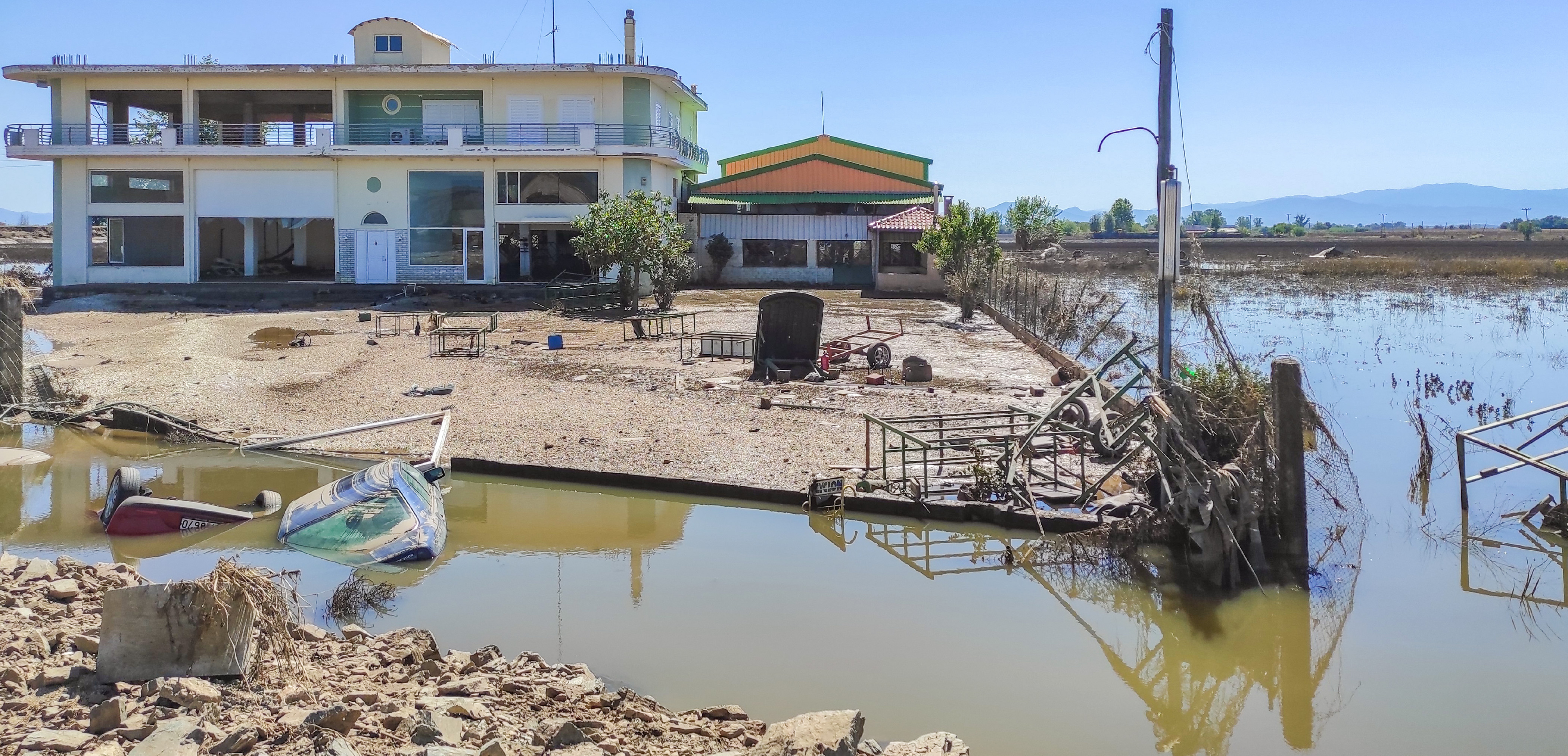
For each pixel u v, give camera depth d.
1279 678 8.52
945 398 18.92
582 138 41.88
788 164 50.97
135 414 17.38
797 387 20.23
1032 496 12.33
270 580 7.04
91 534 11.91
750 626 9.35
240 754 5.41
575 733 5.98
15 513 12.75
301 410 18.50
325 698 6.41
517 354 25.22
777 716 7.56
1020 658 8.78
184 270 42.41
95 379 21.44
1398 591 10.45
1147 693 8.18
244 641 6.52
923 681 8.27
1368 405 19.92
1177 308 36.62
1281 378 10.31
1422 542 11.91
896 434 15.49
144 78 42.22
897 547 11.73
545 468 14.17
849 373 22.05
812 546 11.74
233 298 39.34
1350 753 7.26
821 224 48.75
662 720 6.79
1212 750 7.26
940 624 9.52
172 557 11.08
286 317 34.41
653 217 34.94
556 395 19.62
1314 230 197.88
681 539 11.91
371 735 5.73
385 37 43.50
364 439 16.45
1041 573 10.82
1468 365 24.78
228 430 16.92
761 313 21.39
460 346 26.62
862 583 10.54
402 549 10.93
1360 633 9.41
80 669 6.41
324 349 26.22
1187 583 10.42
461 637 8.96
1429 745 7.36
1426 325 33.91
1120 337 28.28
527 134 42.59
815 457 14.82
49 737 5.32
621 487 13.84
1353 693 8.21
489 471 14.49
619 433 16.39
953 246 40.38
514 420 17.38
